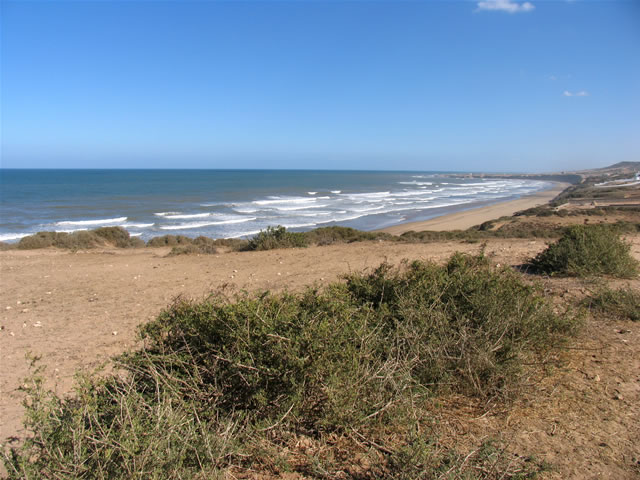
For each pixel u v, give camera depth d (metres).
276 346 2.50
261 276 8.81
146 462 1.95
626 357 3.72
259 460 2.40
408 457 2.15
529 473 2.18
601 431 2.66
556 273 6.92
